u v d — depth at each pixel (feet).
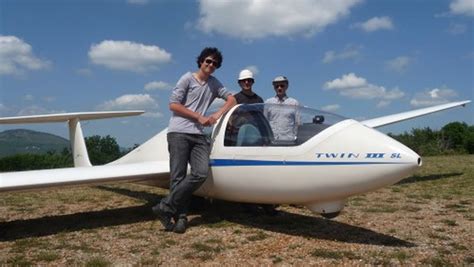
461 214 19.22
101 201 24.16
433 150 88.58
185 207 16.57
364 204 21.75
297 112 15.71
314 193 14.58
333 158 13.98
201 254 13.44
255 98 22.49
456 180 30.89
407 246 14.16
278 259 12.83
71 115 27.09
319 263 12.50
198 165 16.43
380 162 13.30
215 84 17.40
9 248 14.35
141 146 23.40
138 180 18.61
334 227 16.88
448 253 13.35
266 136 15.61
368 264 12.36
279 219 18.24
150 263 12.50
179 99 16.55
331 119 15.15
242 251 13.76
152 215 19.63
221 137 16.78
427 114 34.35
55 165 58.80
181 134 16.40
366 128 14.55
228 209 20.33
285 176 14.87
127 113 28.22
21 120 25.88
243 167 15.87
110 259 12.97
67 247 14.33
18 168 57.88
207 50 16.75
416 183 29.43
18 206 22.65
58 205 22.89
